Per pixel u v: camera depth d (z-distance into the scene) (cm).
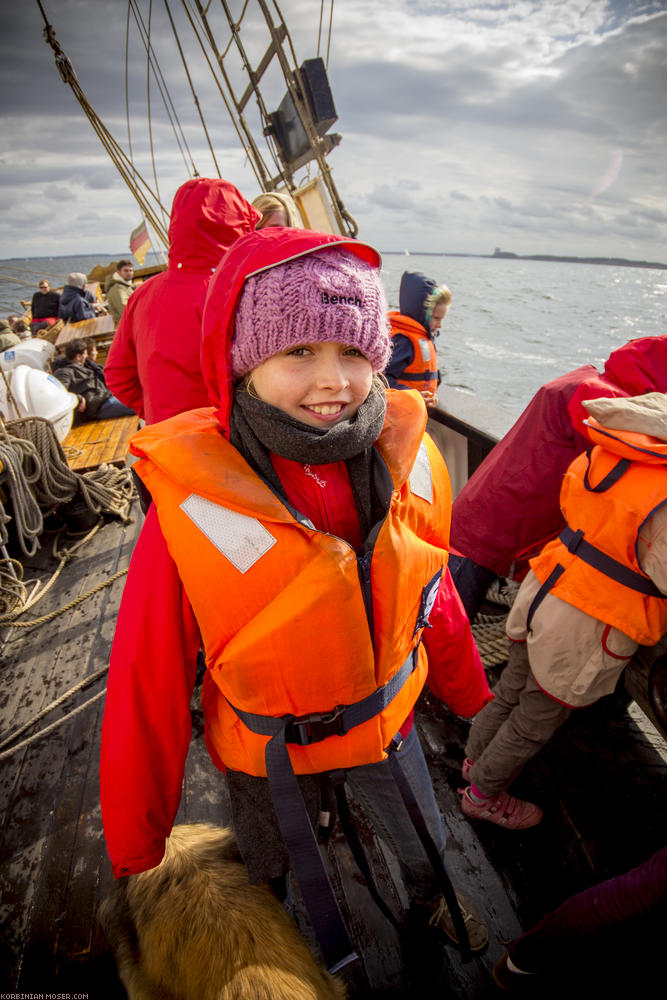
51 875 176
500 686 172
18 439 326
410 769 118
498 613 281
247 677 88
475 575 231
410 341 332
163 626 89
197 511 83
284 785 93
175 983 114
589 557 136
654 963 138
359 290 75
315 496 93
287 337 72
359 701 96
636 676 167
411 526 98
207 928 115
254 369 79
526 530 218
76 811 196
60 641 280
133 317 204
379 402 87
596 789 183
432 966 148
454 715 220
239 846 113
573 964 138
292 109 469
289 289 71
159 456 84
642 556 126
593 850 165
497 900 161
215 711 110
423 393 331
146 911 122
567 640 141
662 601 132
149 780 93
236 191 187
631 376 171
